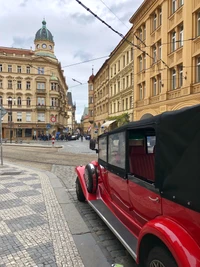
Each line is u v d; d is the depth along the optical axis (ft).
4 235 12.81
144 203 9.39
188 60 52.65
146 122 9.14
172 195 7.25
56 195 20.70
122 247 11.66
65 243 12.01
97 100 165.78
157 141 8.26
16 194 20.70
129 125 10.73
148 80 71.97
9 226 13.97
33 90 204.23
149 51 70.85
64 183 25.88
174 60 58.65
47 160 48.16
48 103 208.74
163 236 6.73
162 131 7.91
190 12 51.93
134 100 82.64
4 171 30.91
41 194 20.84
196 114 6.30
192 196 6.31
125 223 11.43
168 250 6.81
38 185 24.20
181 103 55.06
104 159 15.10
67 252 11.14
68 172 33.37
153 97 69.10
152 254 7.39
